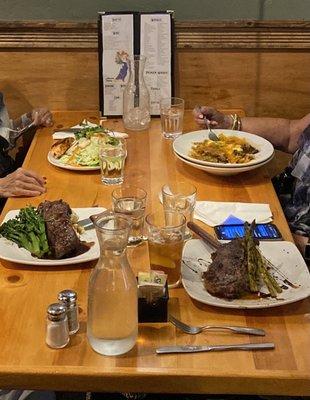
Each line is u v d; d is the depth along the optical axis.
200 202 1.91
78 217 1.78
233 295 1.42
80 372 1.23
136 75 2.53
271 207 1.93
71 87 2.83
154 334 1.34
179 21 2.74
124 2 2.76
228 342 1.32
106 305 1.24
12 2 2.73
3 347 1.29
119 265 1.25
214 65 2.80
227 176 2.14
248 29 2.74
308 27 2.73
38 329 1.35
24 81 2.82
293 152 2.58
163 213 1.85
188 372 1.23
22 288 1.49
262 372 1.23
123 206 1.70
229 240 1.69
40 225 1.62
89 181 2.09
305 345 1.32
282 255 1.60
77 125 2.61
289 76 2.84
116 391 1.25
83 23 2.70
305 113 2.91
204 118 2.51
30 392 1.74
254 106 2.90
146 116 2.58
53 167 2.20
